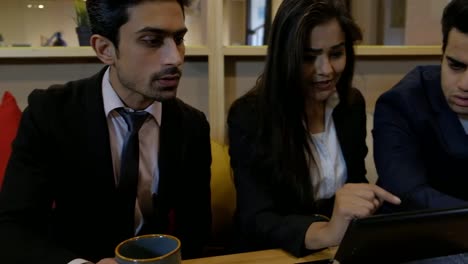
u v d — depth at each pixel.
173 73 0.83
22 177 0.89
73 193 0.96
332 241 0.80
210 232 1.18
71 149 0.93
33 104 0.95
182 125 1.04
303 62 1.01
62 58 1.69
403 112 1.09
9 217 0.84
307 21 0.97
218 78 1.64
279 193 1.07
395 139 1.07
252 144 1.08
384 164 1.06
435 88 1.08
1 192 0.89
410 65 2.02
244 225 1.00
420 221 0.64
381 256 0.68
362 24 1.83
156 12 0.79
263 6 1.66
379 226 0.62
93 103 0.94
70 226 0.97
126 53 0.82
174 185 1.04
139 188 1.01
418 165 1.05
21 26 1.67
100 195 0.95
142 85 0.84
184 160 1.04
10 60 1.67
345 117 1.20
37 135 0.92
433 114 1.07
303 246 0.84
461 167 1.07
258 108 1.10
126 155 0.94
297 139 1.06
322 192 1.15
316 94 1.07
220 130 1.68
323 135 1.16
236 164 1.10
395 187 1.00
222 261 0.80
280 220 0.92
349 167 1.20
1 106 1.39
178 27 0.81
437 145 1.08
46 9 1.67
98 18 0.83
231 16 1.70
